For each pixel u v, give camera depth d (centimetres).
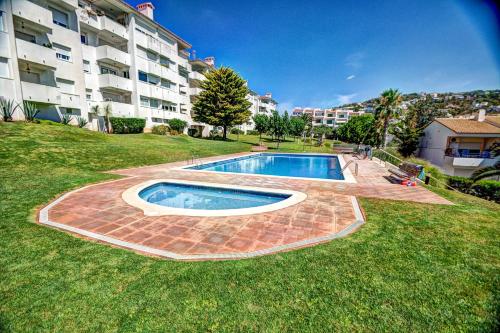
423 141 3041
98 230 462
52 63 1748
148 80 2880
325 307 253
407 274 312
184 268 325
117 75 2567
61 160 1134
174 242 413
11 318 235
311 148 3541
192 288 283
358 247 389
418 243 404
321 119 9869
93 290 279
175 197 863
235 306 254
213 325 230
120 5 2416
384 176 1136
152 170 1238
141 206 614
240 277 305
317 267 328
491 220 518
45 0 1831
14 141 1172
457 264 337
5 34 1483
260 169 1714
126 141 1902
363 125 4431
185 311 247
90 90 2306
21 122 1502
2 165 930
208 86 3412
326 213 571
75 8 1994
